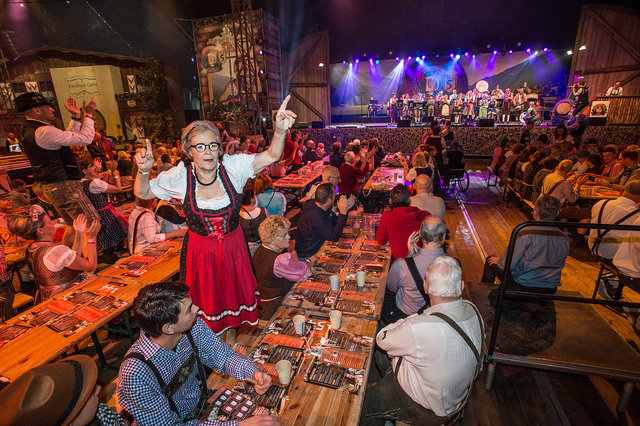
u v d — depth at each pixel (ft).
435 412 5.50
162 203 13.19
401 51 53.57
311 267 9.39
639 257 9.40
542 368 7.34
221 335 7.06
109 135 60.29
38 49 56.44
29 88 57.57
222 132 29.27
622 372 7.00
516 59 54.60
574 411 7.71
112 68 57.88
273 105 53.57
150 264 9.94
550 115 49.06
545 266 8.87
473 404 7.93
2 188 22.75
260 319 8.88
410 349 5.36
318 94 55.77
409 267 7.97
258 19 48.52
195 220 4.97
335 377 5.56
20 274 13.85
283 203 15.60
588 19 44.09
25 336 6.80
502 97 50.88
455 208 24.18
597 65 44.75
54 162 10.96
